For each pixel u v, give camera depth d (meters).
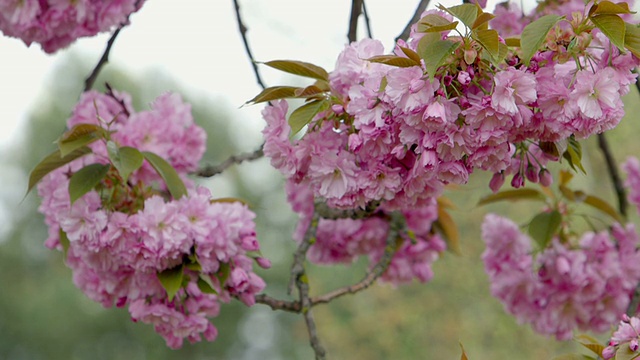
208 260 3.11
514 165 2.74
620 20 2.21
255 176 18.62
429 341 11.53
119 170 3.10
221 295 3.26
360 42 2.58
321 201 3.61
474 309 11.47
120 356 16.86
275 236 17.75
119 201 3.30
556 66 2.28
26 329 16.69
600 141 4.43
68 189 3.15
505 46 2.21
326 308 13.40
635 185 4.52
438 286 11.67
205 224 3.08
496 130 2.23
